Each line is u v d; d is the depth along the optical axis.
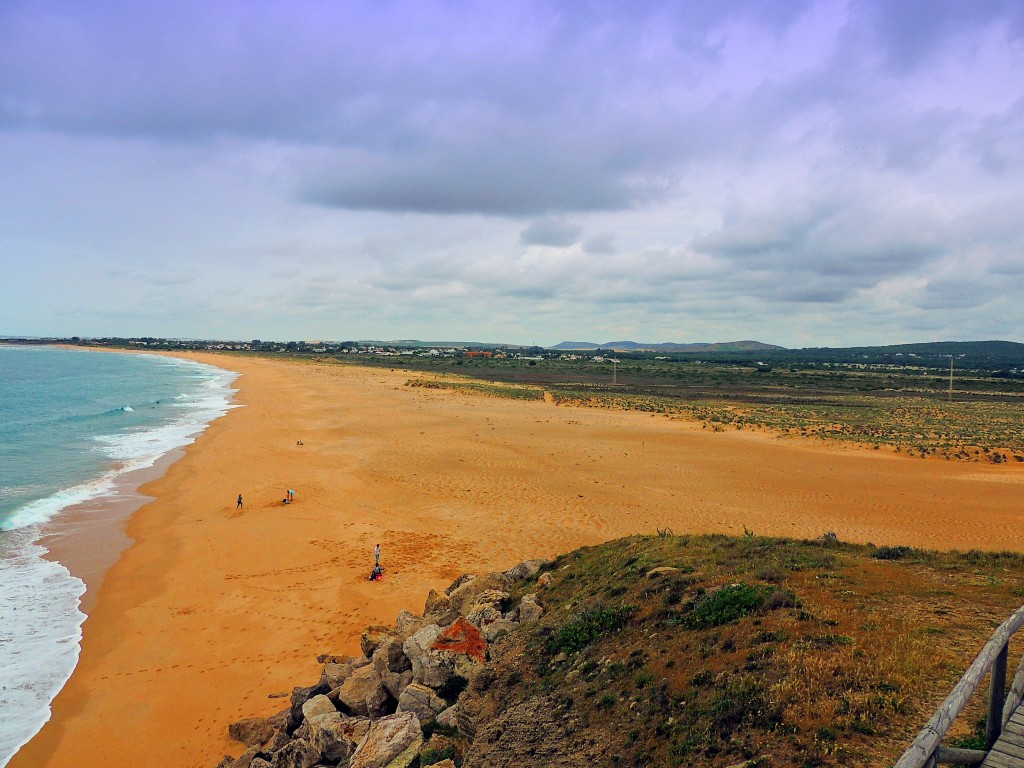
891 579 11.77
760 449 48.00
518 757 8.75
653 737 8.03
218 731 14.62
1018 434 56.78
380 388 96.31
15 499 33.78
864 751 6.61
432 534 27.56
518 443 48.41
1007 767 5.39
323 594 21.72
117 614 20.52
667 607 11.11
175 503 33.03
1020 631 9.21
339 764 10.73
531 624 12.88
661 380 137.38
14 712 15.46
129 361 190.38
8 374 129.50
